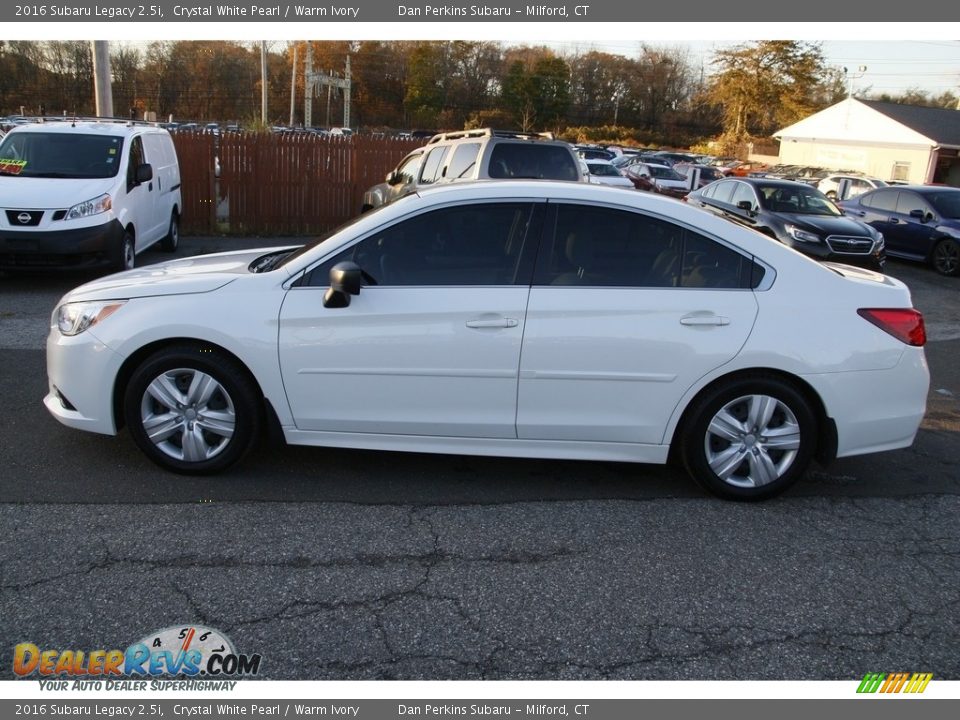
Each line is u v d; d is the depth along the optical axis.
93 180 9.56
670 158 43.06
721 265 4.11
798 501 4.32
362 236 4.14
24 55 60.16
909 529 4.04
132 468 4.37
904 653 3.04
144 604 3.15
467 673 2.85
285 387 4.12
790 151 52.00
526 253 4.09
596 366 4.04
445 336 4.02
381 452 4.76
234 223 15.62
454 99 76.44
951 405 6.30
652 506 4.18
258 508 3.98
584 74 75.94
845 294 4.13
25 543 3.55
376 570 3.45
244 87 73.81
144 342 4.12
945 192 14.84
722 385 4.09
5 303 8.66
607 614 3.20
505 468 4.61
